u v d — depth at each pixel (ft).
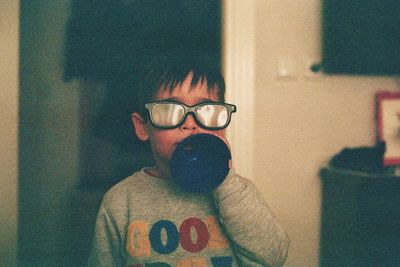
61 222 5.15
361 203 4.75
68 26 5.17
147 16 5.12
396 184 4.76
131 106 5.27
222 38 5.06
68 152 5.24
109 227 2.89
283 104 5.26
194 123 2.77
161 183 2.89
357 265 4.82
